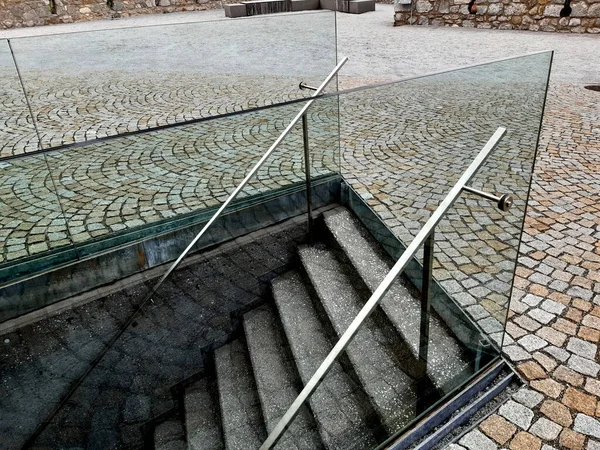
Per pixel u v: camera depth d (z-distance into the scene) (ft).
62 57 18.06
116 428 11.19
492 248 6.81
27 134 16.57
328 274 9.76
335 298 9.22
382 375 6.55
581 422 6.56
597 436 6.36
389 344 6.48
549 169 13.74
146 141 9.39
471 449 6.40
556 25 32.63
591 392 6.98
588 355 7.58
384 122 9.66
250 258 10.82
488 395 7.02
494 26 35.65
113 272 10.64
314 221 10.36
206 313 10.89
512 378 7.30
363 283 8.84
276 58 18.21
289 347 9.33
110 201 9.98
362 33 36.81
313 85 17.84
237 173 10.41
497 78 7.53
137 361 11.27
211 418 10.32
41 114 18.02
